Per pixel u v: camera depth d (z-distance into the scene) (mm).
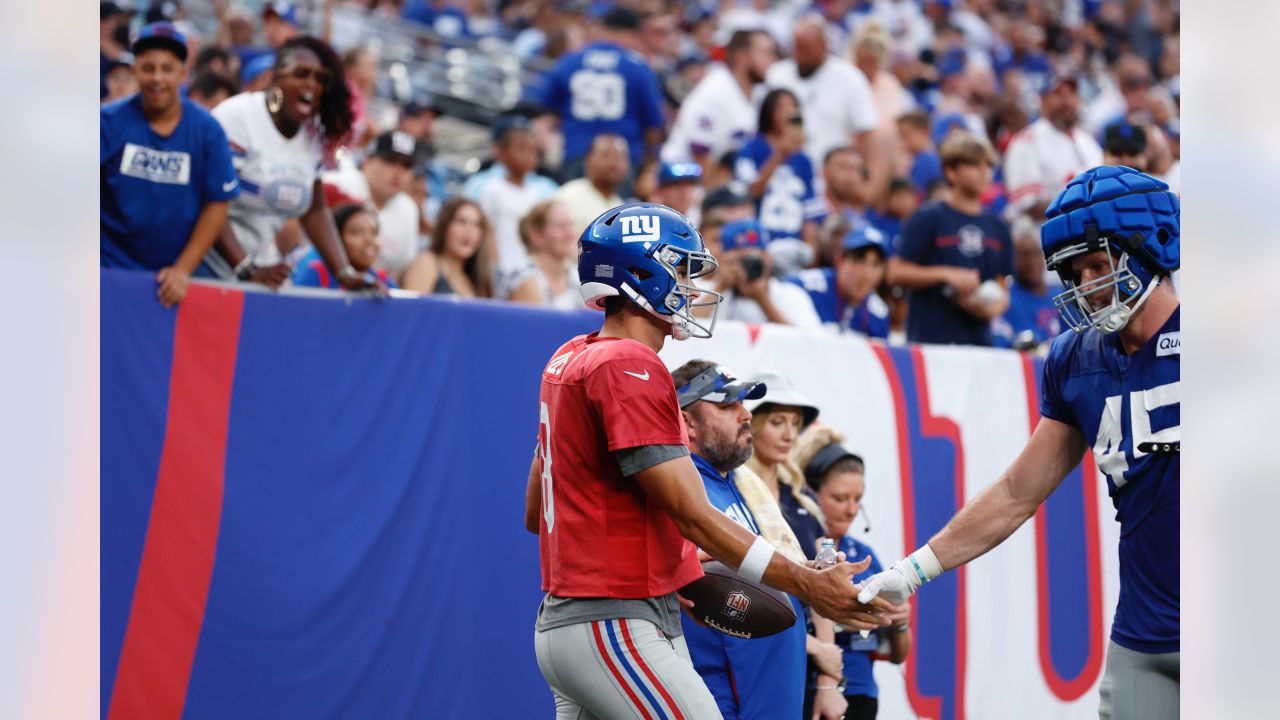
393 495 15750
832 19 52719
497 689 16359
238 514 14703
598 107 31453
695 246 11977
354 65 29469
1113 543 23141
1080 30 61094
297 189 17828
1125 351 12406
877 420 20328
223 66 25562
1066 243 12000
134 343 14211
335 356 15508
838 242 25703
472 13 49688
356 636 15344
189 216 16109
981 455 21641
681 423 11430
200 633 14367
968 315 23859
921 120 35344
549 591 11766
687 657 11781
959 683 20812
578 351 11852
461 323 16469
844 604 11562
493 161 31703
